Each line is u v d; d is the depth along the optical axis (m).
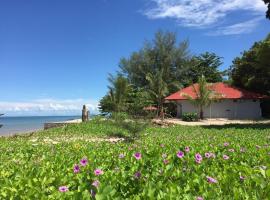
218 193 4.74
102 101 42.19
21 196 4.74
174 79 64.38
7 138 22.53
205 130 25.70
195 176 5.45
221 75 66.00
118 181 5.30
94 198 4.51
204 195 4.54
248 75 45.88
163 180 5.39
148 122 18.44
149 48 64.94
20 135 24.44
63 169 6.84
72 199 4.57
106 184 4.95
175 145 10.98
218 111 44.03
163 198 4.31
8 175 6.54
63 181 5.57
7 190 5.05
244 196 4.54
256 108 44.09
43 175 6.12
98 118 33.38
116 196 4.56
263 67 36.47
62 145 14.24
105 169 6.75
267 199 4.43
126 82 41.94
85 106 37.47
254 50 45.44
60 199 4.64
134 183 5.27
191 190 4.81
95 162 7.57
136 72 64.62
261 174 5.48
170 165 6.32
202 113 42.50
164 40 64.38
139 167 6.61
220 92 44.28
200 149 9.22
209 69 65.75
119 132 22.11
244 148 9.23
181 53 64.25
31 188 5.06
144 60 64.31
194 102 42.41
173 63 65.00
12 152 12.43
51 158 9.33
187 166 6.49
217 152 8.77
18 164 8.64
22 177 6.00
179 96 45.25
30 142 18.14
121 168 6.64
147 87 60.94
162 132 24.02
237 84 48.09
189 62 64.88
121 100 40.44
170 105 50.22
